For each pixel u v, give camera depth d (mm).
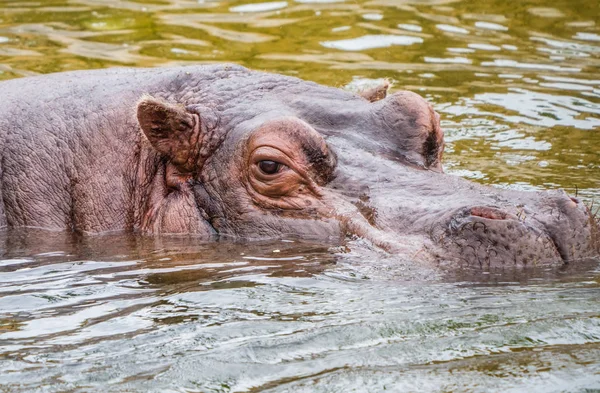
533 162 18969
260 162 13977
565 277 11711
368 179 13812
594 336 10117
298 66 24781
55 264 13477
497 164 18844
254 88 15305
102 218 15094
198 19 28875
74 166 15305
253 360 9867
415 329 10492
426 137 14578
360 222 13266
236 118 14734
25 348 10453
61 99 15906
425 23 28625
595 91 23453
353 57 25656
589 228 12234
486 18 29203
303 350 10070
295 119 13984
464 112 22016
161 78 15711
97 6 29906
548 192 12773
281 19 28969
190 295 11883
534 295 11227
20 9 29406
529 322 10492
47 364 9969
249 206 14180
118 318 11250
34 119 15773
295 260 12938
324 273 12414
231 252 13500
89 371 9750
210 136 14680
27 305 11852
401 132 14570
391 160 14180
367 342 10219
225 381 9406
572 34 27781
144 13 29250
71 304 11828
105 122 15344
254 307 11391
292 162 13867
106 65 24219
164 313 11336
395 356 9836
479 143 20219
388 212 13188
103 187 15125
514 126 21281
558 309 10805
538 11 29812
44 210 15344
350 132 14555
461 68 24984
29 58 24641
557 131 21000
